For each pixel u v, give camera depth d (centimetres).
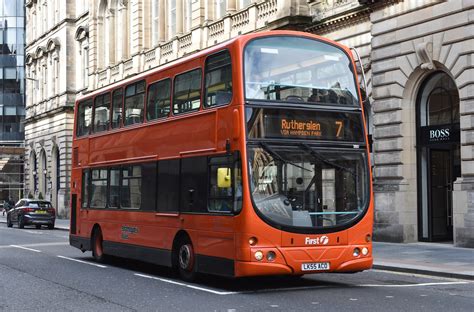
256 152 1158
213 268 1231
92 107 1888
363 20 2431
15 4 7944
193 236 1307
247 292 1203
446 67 2048
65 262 1827
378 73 2317
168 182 1415
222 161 1220
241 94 1170
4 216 6384
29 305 1085
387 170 2281
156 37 4072
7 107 7881
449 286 1288
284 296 1151
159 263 1444
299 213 1170
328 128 1223
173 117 1414
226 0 3231
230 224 1176
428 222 2219
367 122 2452
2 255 2056
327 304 1058
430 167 2230
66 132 5397
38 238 2970
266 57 1209
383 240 2270
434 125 2164
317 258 1171
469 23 1966
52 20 5884
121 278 1441
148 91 1551
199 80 1328
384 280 1395
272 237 1145
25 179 6444
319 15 2652
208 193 1259
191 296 1159
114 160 1705
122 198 1648
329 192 1202
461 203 1967
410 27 2180
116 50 4631
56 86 5716
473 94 1952
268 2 2872
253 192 1144
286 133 1188
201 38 3428
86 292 1227
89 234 1850
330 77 1259
